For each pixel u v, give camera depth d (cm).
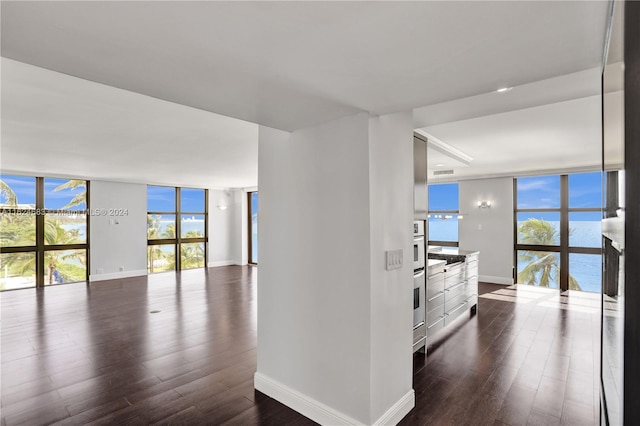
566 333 424
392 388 237
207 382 298
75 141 416
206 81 167
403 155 252
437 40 127
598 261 663
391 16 111
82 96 267
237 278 811
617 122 94
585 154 518
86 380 303
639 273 70
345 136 229
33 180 711
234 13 110
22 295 637
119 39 127
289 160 263
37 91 257
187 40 128
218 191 1023
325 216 239
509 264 752
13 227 688
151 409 257
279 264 269
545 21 113
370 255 217
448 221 866
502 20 113
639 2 68
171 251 929
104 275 792
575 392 280
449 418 245
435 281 396
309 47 133
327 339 237
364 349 218
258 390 284
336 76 161
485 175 755
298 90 179
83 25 118
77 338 409
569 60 144
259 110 213
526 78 164
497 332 429
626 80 72
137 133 381
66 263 750
